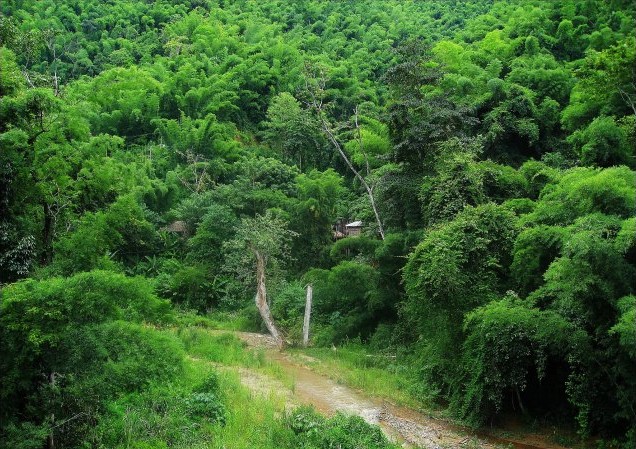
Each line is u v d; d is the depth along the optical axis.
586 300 10.48
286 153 40.38
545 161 21.84
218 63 51.75
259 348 19.64
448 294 13.00
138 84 42.78
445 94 20.66
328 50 56.16
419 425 11.84
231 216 29.19
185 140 38.16
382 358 16.97
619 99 17.36
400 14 61.56
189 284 26.69
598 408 10.47
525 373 11.02
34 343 7.38
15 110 10.75
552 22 32.06
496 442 10.98
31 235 10.40
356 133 25.81
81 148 12.65
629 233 9.87
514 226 13.77
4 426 7.77
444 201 16.39
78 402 8.42
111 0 61.12
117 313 8.85
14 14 48.34
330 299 21.69
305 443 9.27
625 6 27.69
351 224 32.22
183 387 11.09
